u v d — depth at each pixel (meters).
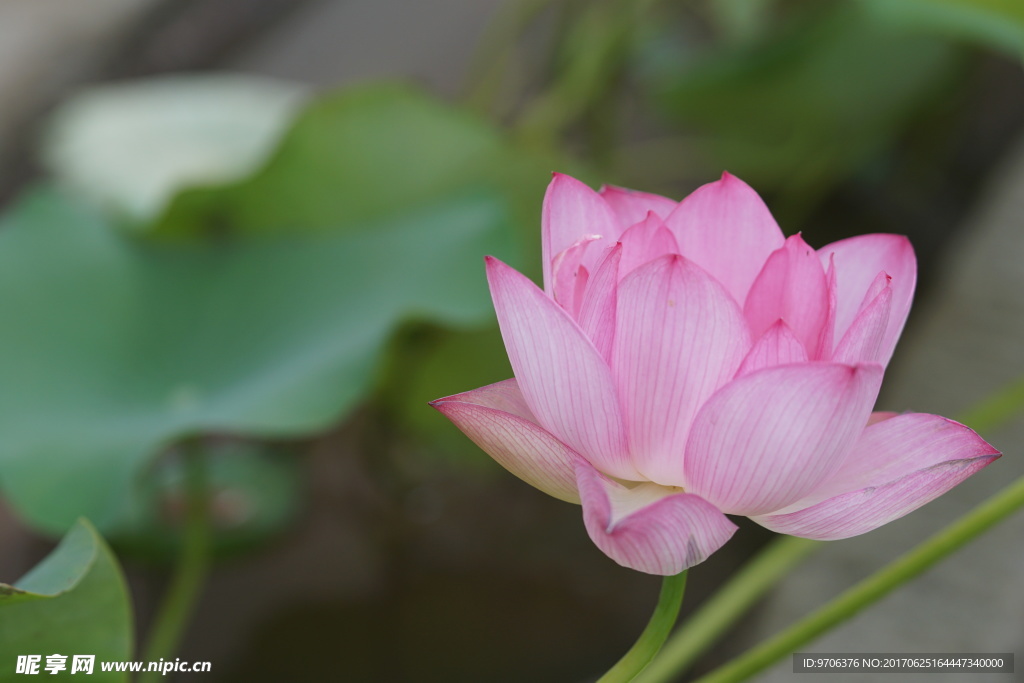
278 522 2.45
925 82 2.79
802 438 1.10
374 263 1.82
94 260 1.86
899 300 1.16
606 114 3.02
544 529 2.63
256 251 1.89
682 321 1.11
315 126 1.99
